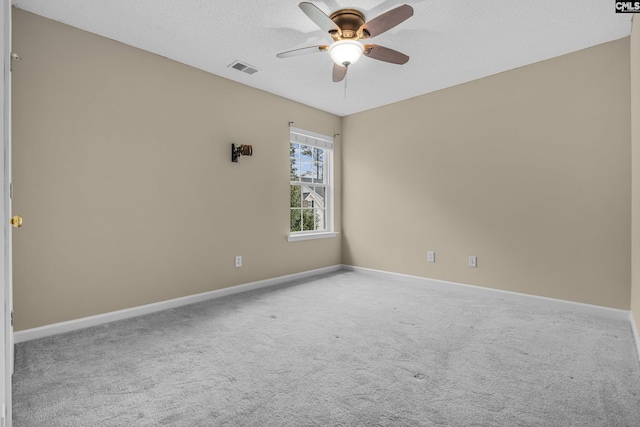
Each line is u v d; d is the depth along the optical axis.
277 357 2.11
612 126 2.85
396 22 2.12
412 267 4.23
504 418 1.49
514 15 2.46
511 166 3.41
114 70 2.79
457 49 2.98
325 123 4.80
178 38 2.79
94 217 2.68
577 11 2.41
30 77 2.39
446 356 2.12
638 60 2.22
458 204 3.81
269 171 4.05
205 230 3.42
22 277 2.36
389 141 4.47
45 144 2.45
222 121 3.56
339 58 2.47
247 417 1.51
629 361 2.04
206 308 3.12
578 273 3.03
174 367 1.97
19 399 1.64
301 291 3.75
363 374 1.89
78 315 2.60
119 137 2.82
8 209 1.33
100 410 1.56
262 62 3.23
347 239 5.00
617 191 2.83
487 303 3.29
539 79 3.22
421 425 1.45
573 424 1.45
